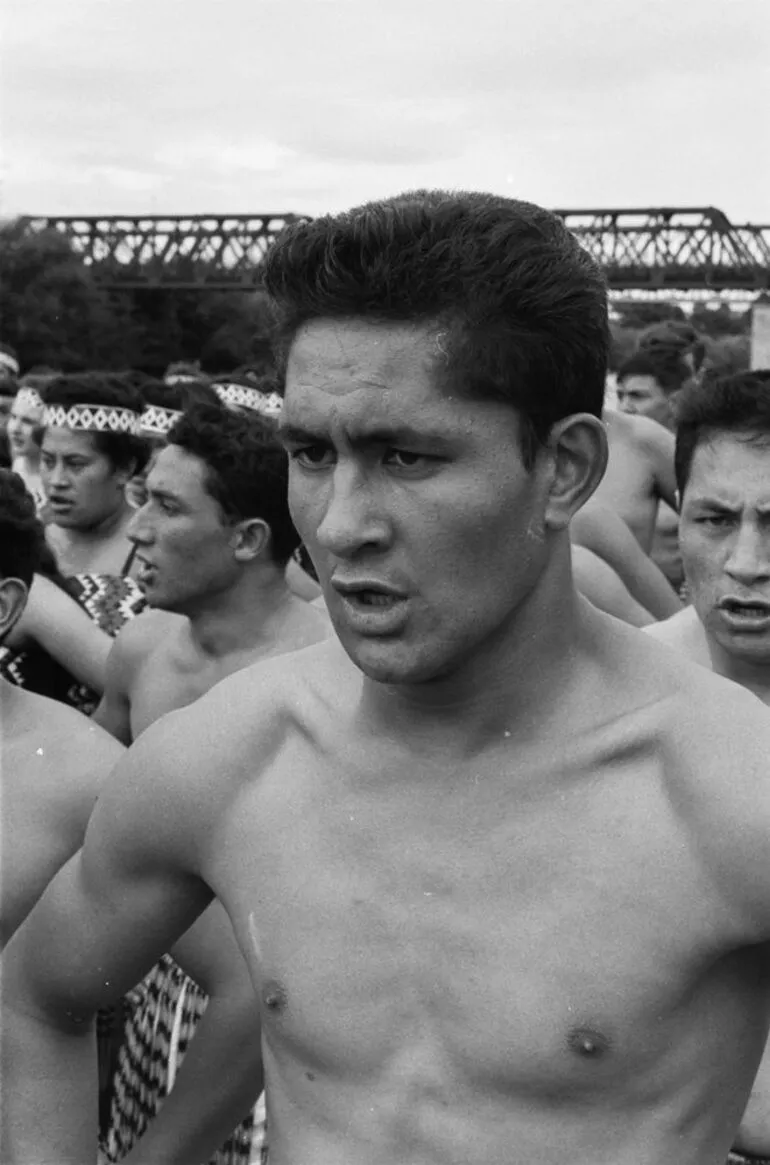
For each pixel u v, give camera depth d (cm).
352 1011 161
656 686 161
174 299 5072
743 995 160
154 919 182
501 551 149
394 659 149
